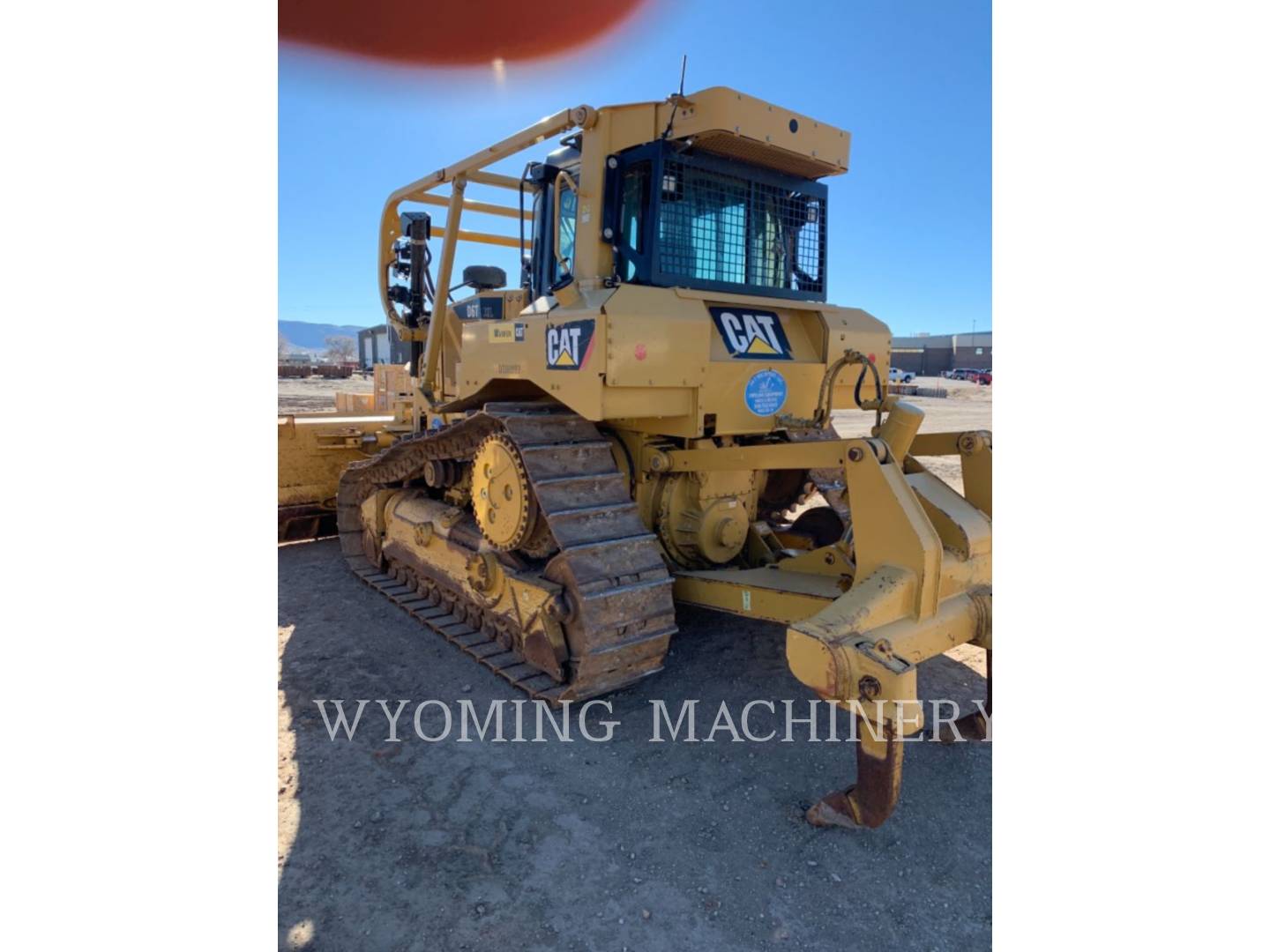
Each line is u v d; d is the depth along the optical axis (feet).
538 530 13.98
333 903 8.77
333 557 24.02
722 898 8.88
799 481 19.03
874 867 9.42
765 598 12.92
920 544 10.16
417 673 14.99
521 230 16.17
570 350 12.72
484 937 8.27
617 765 11.69
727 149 13.79
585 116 13.74
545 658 13.32
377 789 11.05
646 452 14.78
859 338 16.33
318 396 83.66
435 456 17.79
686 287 13.98
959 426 55.57
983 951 8.11
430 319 20.71
